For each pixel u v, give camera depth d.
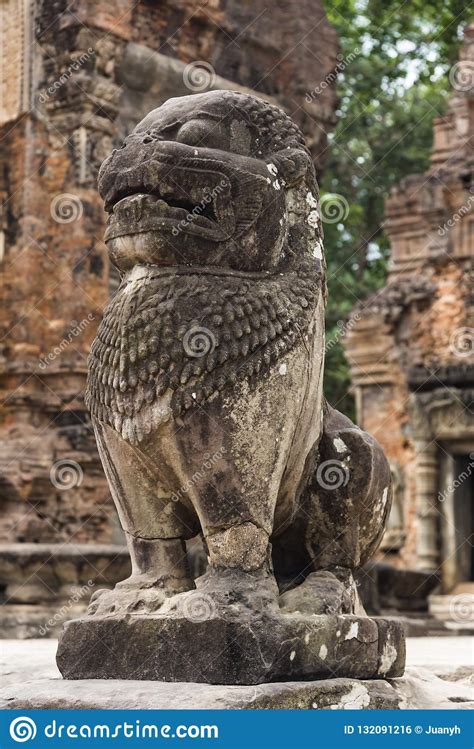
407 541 19.86
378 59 21.09
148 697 3.61
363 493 4.38
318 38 13.17
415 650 7.08
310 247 4.31
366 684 4.03
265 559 4.00
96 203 11.62
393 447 20.27
